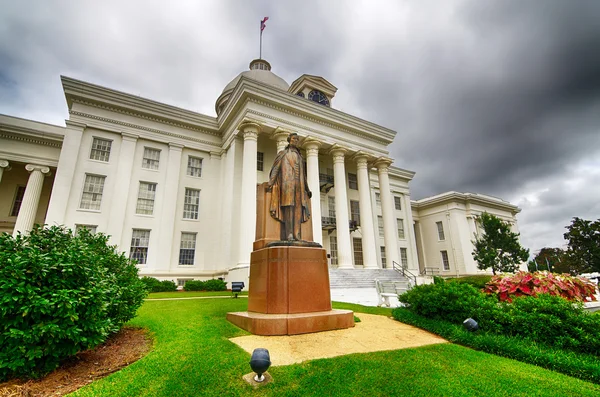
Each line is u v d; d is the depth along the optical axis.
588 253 34.09
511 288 7.91
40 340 4.20
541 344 5.57
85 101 22.77
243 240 20.69
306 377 4.14
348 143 28.20
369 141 29.83
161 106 25.02
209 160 26.61
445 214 46.09
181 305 10.94
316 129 26.47
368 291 18.89
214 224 25.27
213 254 24.59
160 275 22.27
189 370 4.31
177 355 4.94
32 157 23.69
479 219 37.69
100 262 5.93
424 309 7.69
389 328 7.22
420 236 48.78
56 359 4.41
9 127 23.02
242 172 23.38
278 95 24.41
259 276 7.26
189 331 6.55
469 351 5.58
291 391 3.78
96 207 21.86
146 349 5.74
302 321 6.39
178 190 24.66
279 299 6.77
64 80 21.92
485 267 34.22
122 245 21.83
